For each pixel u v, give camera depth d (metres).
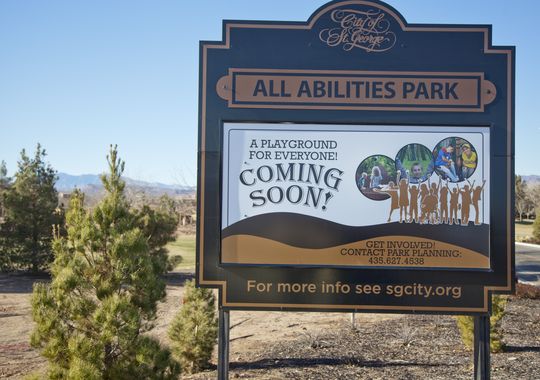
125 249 7.26
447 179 7.29
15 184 29.75
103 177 7.80
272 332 16.48
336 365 11.38
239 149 7.34
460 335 14.09
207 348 12.05
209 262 7.29
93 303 7.20
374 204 7.32
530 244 56.41
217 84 7.35
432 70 7.34
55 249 7.69
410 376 10.23
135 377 7.05
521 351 12.10
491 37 7.32
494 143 7.28
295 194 7.32
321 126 7.35
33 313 7.09
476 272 7.23
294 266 7.28
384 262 7.28
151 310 7.46
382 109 7.34
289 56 7.38
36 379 7.14
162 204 40.16
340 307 7.26
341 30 7.40
